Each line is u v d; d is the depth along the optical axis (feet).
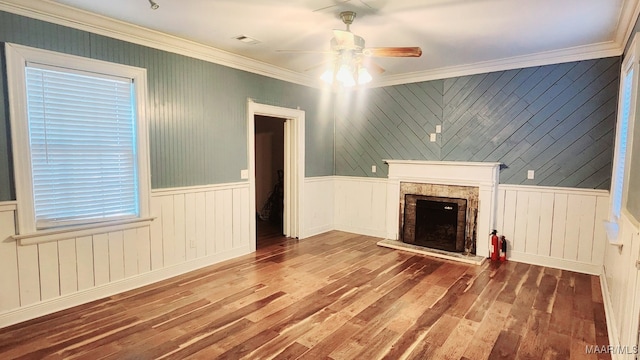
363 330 8.59
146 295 10.61
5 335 8.23
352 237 18.10
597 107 12.30
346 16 9.50
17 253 8.87
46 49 9.07
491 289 11.18
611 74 11.96
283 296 10.57
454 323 8.96
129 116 10.96
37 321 8.93
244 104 14.49
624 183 8.67
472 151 15.19
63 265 9.66
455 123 15.57
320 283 11.64
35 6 8.77
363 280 11.94
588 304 10.05
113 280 10.73
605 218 12.29
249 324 8.84
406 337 8.29
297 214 17.69
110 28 10.21
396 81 17.03
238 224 14.57
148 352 7.59
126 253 11.01
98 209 10.41
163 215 11.93
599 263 12.50
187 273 12.55
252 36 11.48
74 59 9.56
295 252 15.25
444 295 10.70
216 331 8.49
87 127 10.05
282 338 8.20
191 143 12.65
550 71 13.12
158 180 11.73
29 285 9.08
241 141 14.48
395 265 13.55
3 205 8.59
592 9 9.02
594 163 12.47
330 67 12.60
